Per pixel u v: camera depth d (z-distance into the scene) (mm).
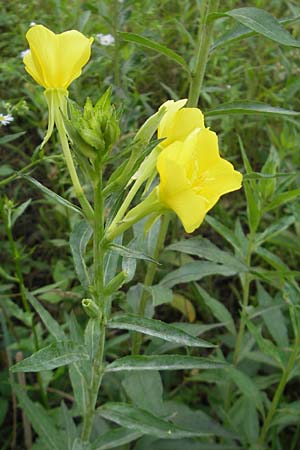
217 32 788
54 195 311
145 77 794
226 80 765
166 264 604
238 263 452
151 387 442
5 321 554
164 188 286
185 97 774
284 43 371
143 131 293
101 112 283
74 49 302
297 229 603
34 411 407
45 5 835
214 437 527
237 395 560
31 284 640
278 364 511
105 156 287
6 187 697
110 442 398
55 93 309
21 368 309
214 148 291
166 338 329
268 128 658
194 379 511
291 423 496
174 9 896
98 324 328
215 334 619
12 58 729
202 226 688
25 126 724
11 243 479
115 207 316
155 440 471
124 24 657
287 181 494
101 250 313
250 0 872
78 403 390
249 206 470
